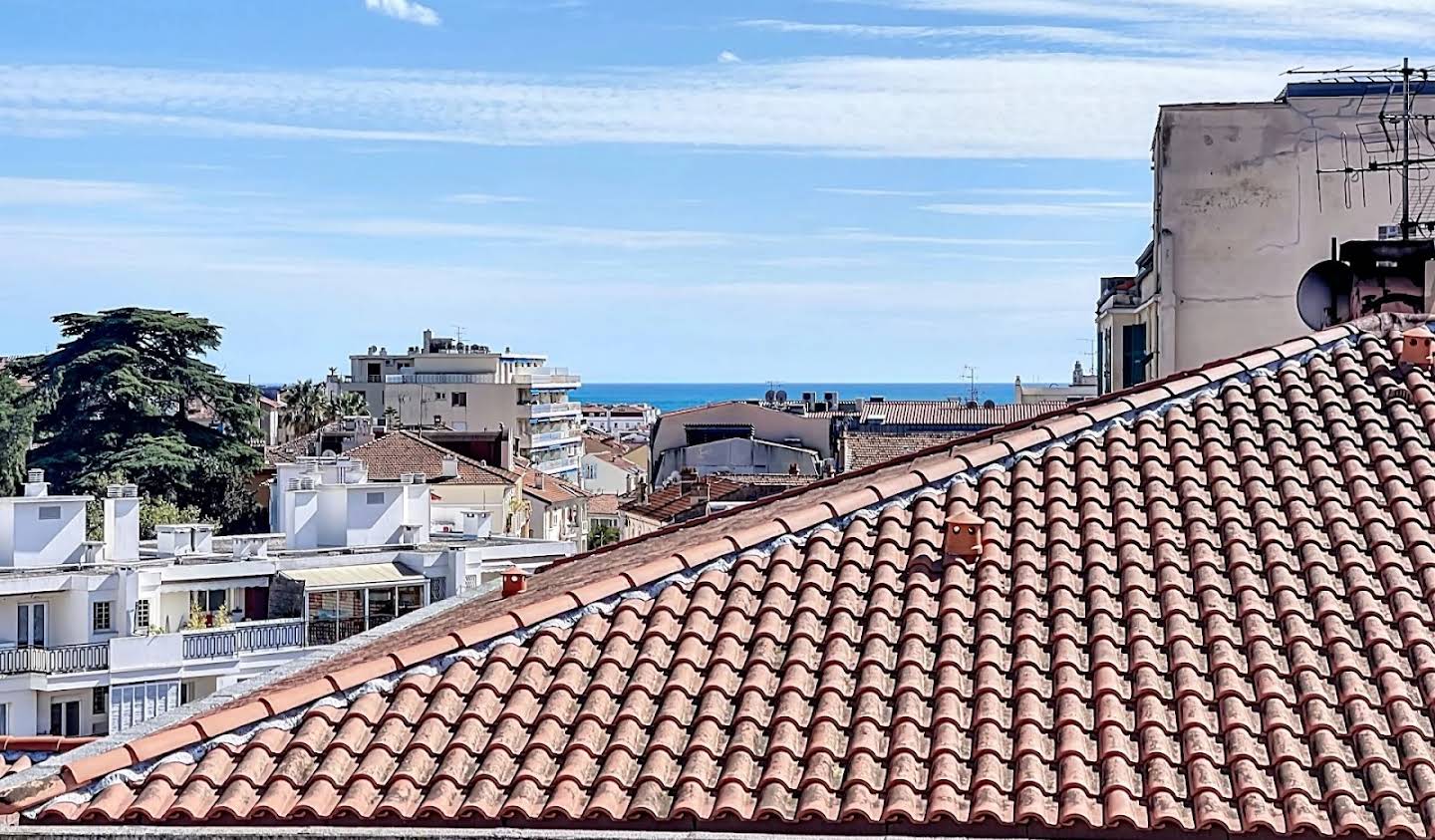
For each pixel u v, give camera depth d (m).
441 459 117.12
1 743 18.39
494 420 199.12
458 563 74.75
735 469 124.12
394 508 79.38
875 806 12.49
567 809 12.67
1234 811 12.35
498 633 14.84
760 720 13.51
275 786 13.18
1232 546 15.23
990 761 12.85
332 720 13.92
